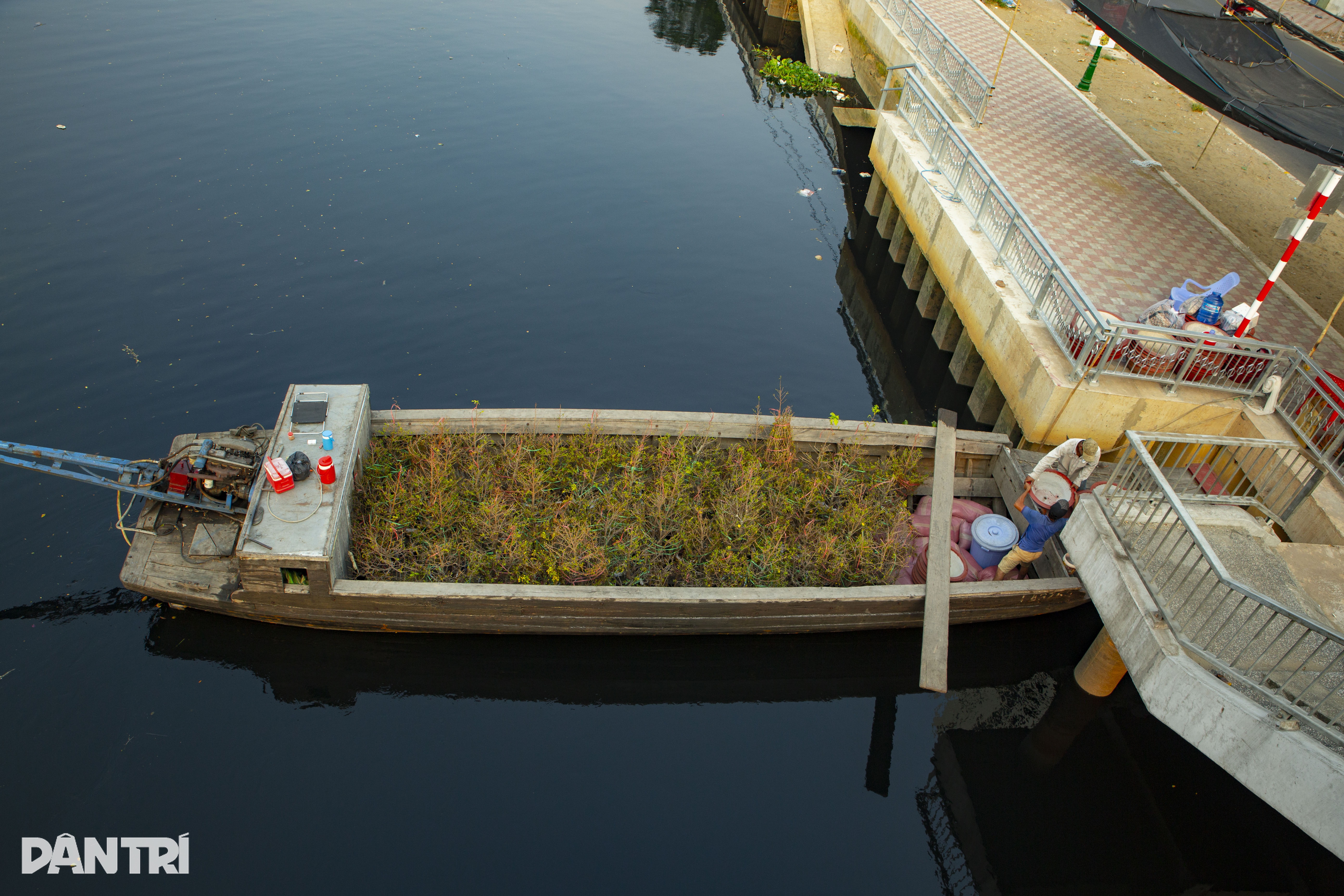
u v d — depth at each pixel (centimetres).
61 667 771
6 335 1135
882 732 826
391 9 2373
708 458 1004
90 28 2008
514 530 857
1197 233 1359
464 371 1216
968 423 1288
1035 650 912
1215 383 1008
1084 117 1775
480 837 687
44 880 621
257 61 1967
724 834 711
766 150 2005
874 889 680
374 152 1689
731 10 3022
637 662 866
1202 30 1266
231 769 718
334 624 822
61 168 1489
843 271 1623
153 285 1262
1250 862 734
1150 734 845
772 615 835
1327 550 748
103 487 915
